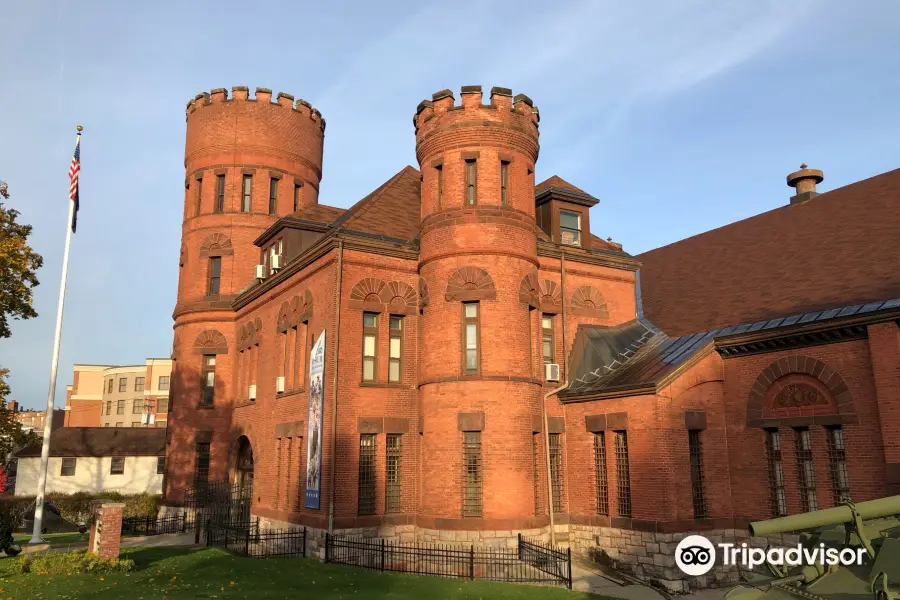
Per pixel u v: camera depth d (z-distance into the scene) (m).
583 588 18.02
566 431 22.77
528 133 22.98
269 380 26.56
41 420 93.06
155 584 15.74
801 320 19.33
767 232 25.94
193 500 30.02
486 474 20.28
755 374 20.12
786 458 19.14
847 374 17.89
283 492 24.14
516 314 21.59
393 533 20.97
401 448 21.88
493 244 21.61
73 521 43.31
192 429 30.83
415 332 22.67
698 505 19.83
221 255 32.34
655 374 20.27
